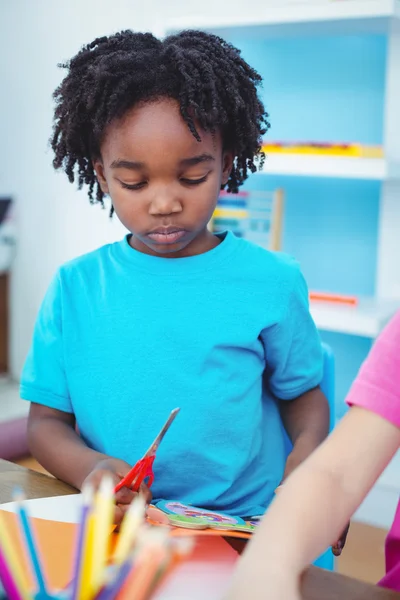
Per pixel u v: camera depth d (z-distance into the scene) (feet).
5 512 2.57
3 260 9.76
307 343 3.56
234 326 3.38
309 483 2.19
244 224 7.50
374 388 2.40
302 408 3.58
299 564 1.96
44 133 9.39
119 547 1.67
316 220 7.83
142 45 3.26
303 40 7.62
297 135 7.80
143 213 3.04
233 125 3.28
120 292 3.43
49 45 9.19
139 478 2.63
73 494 2.82
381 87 7.29
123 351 3.36
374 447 2.33
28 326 9.92
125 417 3.33
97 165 3.37
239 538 2.48
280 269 3.52
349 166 6.48
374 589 2.18
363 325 6.44
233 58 3.34
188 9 8.11
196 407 3.31
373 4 6.14
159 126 2.94
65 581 2.12
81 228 9.29
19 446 7.40
